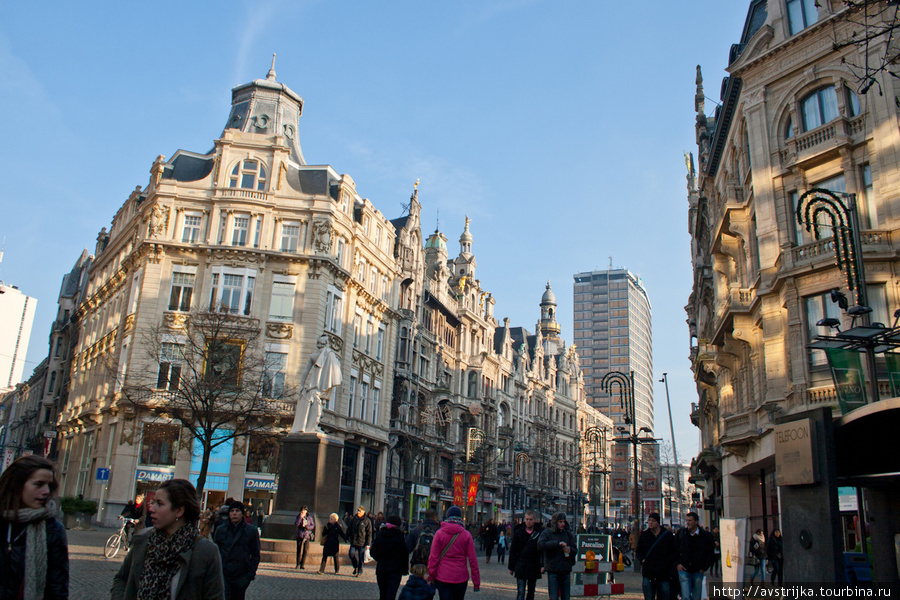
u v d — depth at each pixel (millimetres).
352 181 46906
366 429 46969
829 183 24469
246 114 46875
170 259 41312
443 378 63531
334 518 20328
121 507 37500
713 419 41500
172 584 5039
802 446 10156
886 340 16422
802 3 26328
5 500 4742
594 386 192125
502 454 75125
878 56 23234
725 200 29859
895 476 11250
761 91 27000
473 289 73625
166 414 38781
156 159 44625
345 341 44781
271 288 41750
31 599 4613
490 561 35594
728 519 12984
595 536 18875
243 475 38281
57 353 70188
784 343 24688
